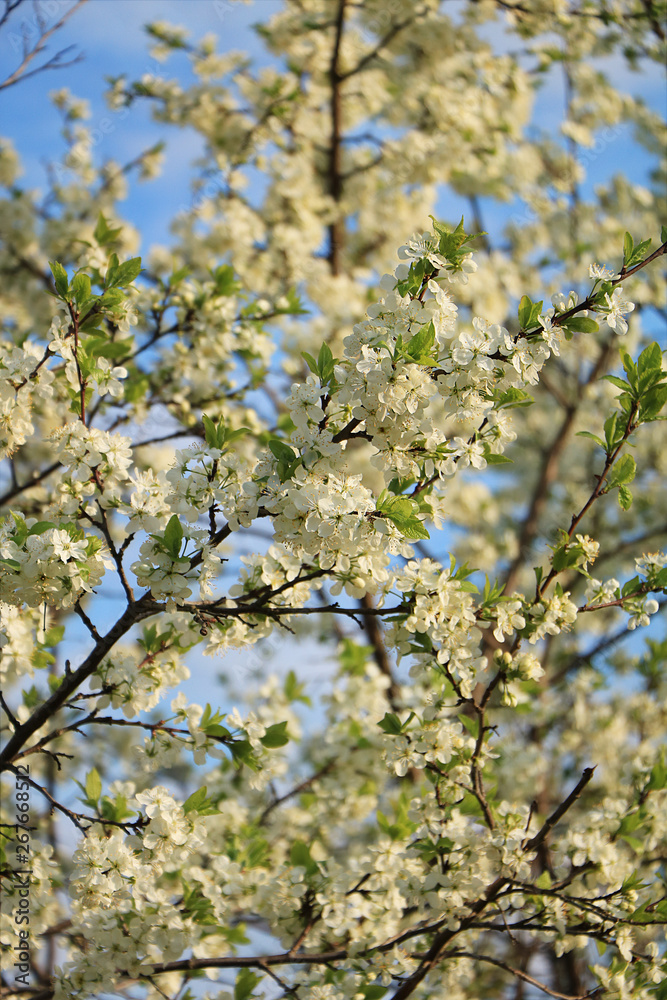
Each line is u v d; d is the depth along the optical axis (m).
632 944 3.39
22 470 6.02
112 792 3.88
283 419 5.00
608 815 3.84
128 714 3.27
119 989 3.68
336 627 8.53
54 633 3.94
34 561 2.78
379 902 3.94
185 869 3.79
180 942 3.47
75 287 3.08
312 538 2.61
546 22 8.32
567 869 3.66
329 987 3.60
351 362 2.65
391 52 8.54
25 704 4.25
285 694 6.04
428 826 3.42
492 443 2.78
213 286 5.46
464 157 8.84
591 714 8.52
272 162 8.53
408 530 2.61
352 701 5.83
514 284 10.09
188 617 3.35
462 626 3.00
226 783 5.76
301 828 5.99
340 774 5.76
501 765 7.14
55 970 3.46
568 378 11.36
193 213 7.97
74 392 3.16
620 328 2.79
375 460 2.70
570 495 11.04
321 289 7.93
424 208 8.98
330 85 8.59
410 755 3.30
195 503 2.74
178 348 5.48
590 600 3.31
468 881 3.32
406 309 2.62
